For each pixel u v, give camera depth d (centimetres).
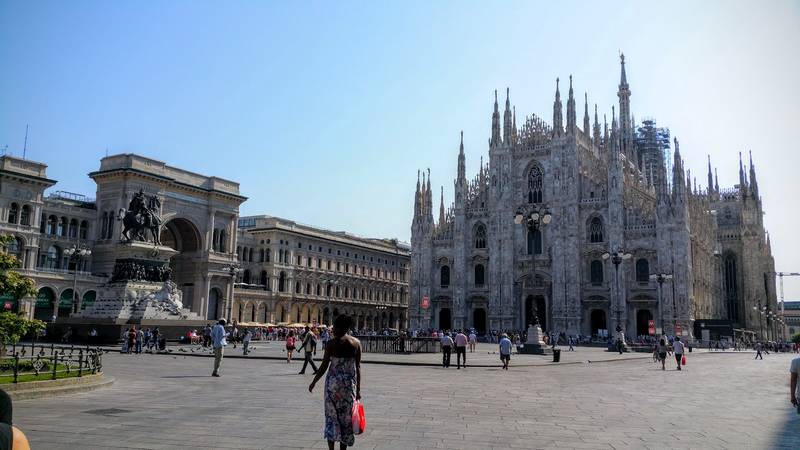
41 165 8956
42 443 1306
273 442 1346
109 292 6016
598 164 10762
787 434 1574
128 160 9662
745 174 15288
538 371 3822
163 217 9950
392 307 15300
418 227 11856
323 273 13225
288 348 4006
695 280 10638
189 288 10688
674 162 9800
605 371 3991
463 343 3956
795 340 17400
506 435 1494
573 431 1568
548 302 10569
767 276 15838
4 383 2002
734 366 4866
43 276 8594
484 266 11256
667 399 2344
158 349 4916
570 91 10762
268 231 12200
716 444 1430
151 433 1428
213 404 1925
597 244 10225
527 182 11125
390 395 2270
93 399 2020
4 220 8444
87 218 9850
